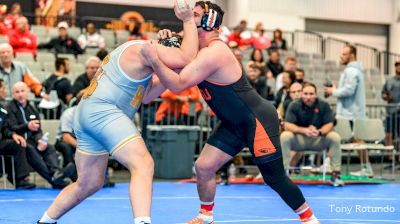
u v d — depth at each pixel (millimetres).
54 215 4758
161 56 4457
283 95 11102
